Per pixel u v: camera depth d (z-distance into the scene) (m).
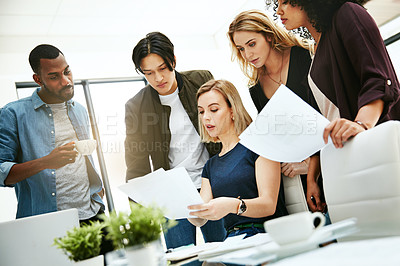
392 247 0.51
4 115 2.92
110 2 3.83
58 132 3.08
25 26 3.87
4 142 2.87
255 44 2.56
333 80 1.93
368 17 1.65
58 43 4.09
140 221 0.84
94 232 0.93
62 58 3.17
